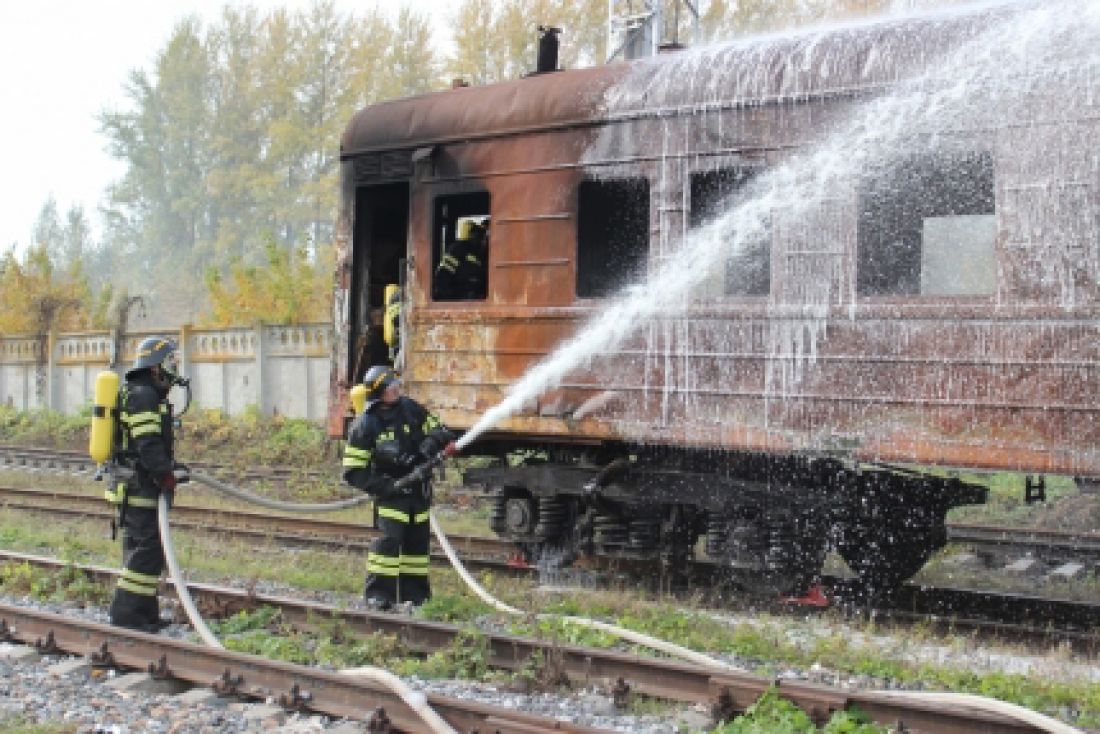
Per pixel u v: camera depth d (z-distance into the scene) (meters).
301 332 20.47
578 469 8.92
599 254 8.73
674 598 8.49
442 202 9.62
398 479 7.89
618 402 8.18
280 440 19.11
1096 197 6.35
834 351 7.25
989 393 6.68
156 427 7.08
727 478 8.27
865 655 6.54
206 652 6.02
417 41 42.47
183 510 12.77
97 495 14.69
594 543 9.04
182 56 48.59
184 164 49.53
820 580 8.20
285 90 44.91
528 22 33.47
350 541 10.88
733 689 5.48
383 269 10.74
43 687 5.92
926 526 8.31
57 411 25.28
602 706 5.61
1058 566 9.66
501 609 7.68
